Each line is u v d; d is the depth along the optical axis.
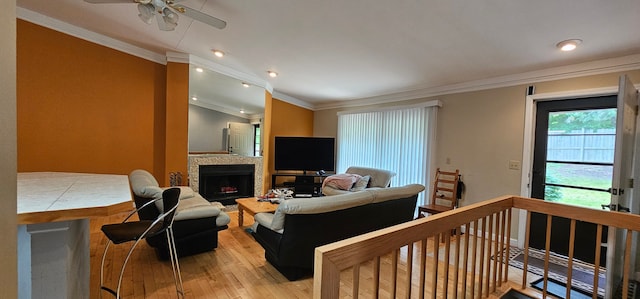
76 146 3.26
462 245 3.28
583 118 2.95
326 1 2.05
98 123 3.42
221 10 2.32
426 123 4.26
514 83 3.37
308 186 5.30
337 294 1.01
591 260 2.82
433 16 2.12
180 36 3.13
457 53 2.81
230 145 4.45
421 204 4.27
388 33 2.48
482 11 2.00
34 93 2.96
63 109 3.15
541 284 2.35
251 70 4.17
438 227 1.50
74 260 1.28
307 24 2.45
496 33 2.32
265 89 4.83
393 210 2.82
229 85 4.34
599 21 2.00
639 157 2.33
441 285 2.36
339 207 2.23
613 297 2.02
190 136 3.99
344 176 4.76
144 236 1.53
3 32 0.49
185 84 3.87
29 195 1.20
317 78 4.23
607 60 2.69
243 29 2.67
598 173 2.84
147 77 3.82
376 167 5.04
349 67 3.55
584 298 2.13
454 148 3.96
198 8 2.30
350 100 5.68
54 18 3.00
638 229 1.65
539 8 1.90
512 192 3.38
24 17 2.86
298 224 2.13
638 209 2.32
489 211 1.94
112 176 1.92
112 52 3.50
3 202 0.50
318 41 2.81
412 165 4.45
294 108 6.11
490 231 1.99
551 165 3.15
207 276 2.29
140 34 3.23
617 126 2.04
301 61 3.50
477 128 3.72
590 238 2.83
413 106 4.40
